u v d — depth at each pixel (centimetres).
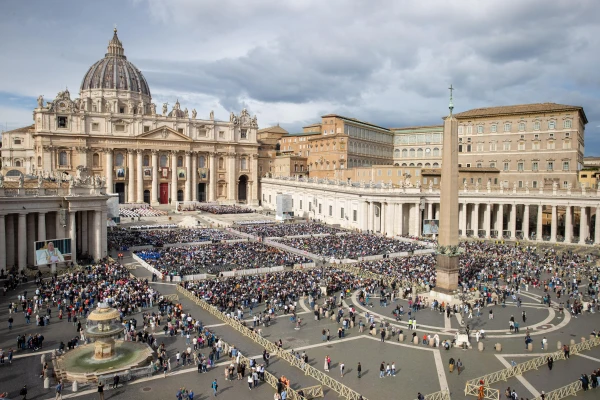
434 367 3216
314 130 15338
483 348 3553
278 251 6769
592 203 7981
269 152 15338
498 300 4734
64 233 5769
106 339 3184
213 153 13875
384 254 6675
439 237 4841
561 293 5000
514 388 2892
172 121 13238
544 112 10306
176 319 3956
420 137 14238
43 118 11600
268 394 2800
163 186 13238
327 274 5531
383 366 3042
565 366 3238
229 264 5938
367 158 13575
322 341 3681
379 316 4291
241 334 3759
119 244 7031
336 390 2838
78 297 4259
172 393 2792
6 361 3150
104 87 14488
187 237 7762
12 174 13325
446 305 4466
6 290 4638
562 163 10188
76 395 2731
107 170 12312
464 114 11406
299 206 11744
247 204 14300
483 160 11156
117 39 15462
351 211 9550
